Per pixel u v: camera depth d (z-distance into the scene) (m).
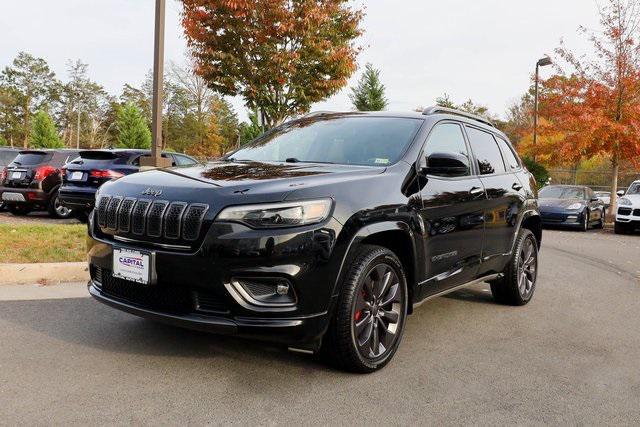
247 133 34.88
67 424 2.67
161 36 8.55
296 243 3.04
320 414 2.90
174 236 3.13
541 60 24.95
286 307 3.07
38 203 11.22
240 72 12.81
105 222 3.49
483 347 4.19
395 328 3.68
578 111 18.59
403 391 3.26
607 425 2.92
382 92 48.25
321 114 5.04
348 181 3.41
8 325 4.14
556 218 15.63
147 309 3.26
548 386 3.44
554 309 5.56
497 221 4.97
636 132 17.73
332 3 12.75
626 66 18.00
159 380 3.25
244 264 2.99
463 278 4.58
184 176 3.51
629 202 15.03
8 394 2.97
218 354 3.70
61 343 3.80
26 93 81.75
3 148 13.84
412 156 3.98
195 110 58.19
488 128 5.45
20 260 5.83
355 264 3.33
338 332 3.29
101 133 80.31
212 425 2.72
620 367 3.84
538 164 25.77
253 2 11.98
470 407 3.08
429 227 3.91
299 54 12.71
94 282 3.73
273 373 3.43
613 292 6.58
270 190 3.13
